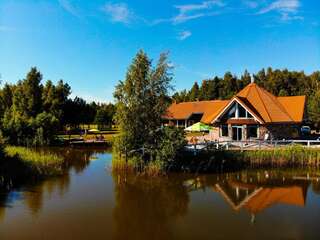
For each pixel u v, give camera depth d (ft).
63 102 262.26
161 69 120.78
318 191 90.12
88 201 80.28
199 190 91.97
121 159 120.47
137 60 119.65
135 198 83.61
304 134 186.50
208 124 159.33
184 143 115.75
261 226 63.52
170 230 61.72
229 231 61.11
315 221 66.08
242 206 76.64
